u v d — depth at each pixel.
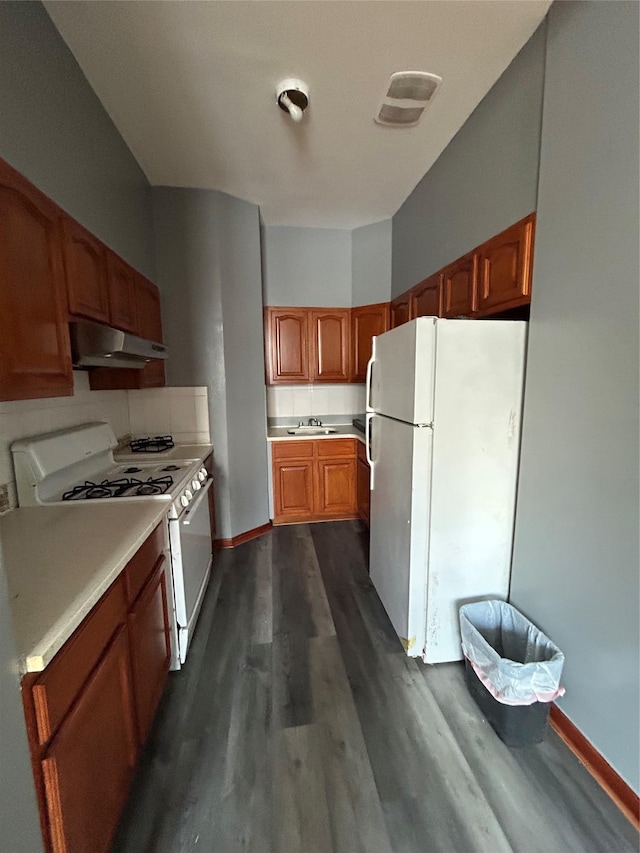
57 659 0.85
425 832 1.17
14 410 1.58
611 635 1.27
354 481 3.72
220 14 1.44
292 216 3.42
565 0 1.36
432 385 1.72
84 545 1.22
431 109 2.00
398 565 1.99
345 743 1.46
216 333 2.95
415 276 2.91
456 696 1.68
